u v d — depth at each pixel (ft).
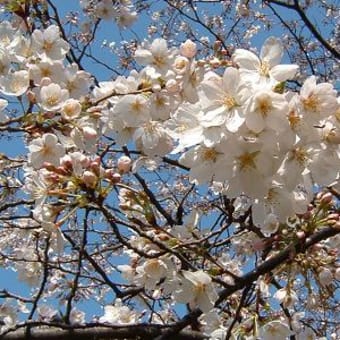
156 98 2.86
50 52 3.05
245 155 2.34
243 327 2.88
